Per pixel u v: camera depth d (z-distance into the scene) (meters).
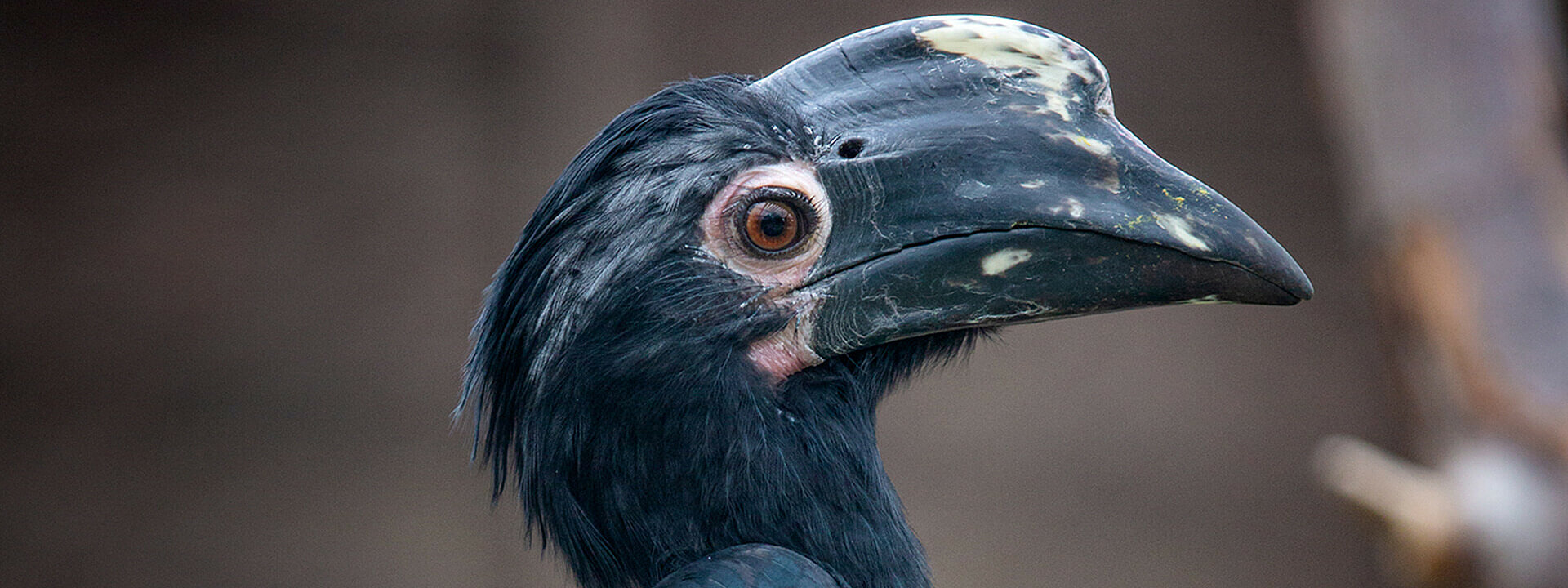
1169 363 17.59
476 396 4.48
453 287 16.95
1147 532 17.11
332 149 16.80
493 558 16.27
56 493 15.52
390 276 16.81
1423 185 7.11
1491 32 7.20
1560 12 7.66
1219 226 3.93
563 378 4.07
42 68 16.09
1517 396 6.63
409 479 16.39
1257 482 17.44
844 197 4.06
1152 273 3.95
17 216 15.92
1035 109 4.07
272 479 16.05
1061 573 16.77
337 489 16.17
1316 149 17.88
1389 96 7.31
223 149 16.58
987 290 4.01
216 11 16.55
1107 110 4.11
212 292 16.39
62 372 15.82
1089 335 17.52
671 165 4.06
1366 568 17.30
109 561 15.52
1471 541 6.68
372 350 16.67
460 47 16.95
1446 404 6.96
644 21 16.81
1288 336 17.78
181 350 16.17
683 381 4.02
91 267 16.11
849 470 4.16
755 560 3.86
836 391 4.20
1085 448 17.17
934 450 16.86
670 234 4.04
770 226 4.05
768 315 4.07
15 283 15.84
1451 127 7.11
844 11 17.12
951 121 4.08
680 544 4.05
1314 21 7.89
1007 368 17.25
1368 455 7.51
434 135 16.91
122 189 16.28
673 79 16.92
